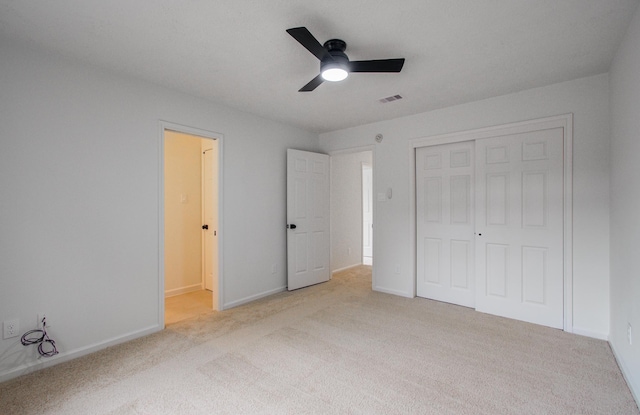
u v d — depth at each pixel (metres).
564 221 2.96
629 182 2.07
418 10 1.88
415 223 4.05
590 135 2.82
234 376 2.19
